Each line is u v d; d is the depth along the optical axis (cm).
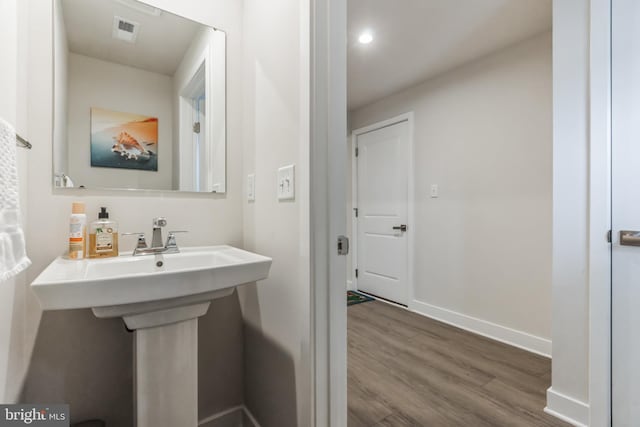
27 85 99
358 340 233
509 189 230
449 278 270
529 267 219
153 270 107
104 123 117
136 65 124
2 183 59
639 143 122
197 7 136
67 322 106
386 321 273
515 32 211
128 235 119
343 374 102
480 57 245
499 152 236
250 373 135
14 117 84
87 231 110
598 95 131
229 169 142
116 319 114
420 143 295
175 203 130
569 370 142
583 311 137
